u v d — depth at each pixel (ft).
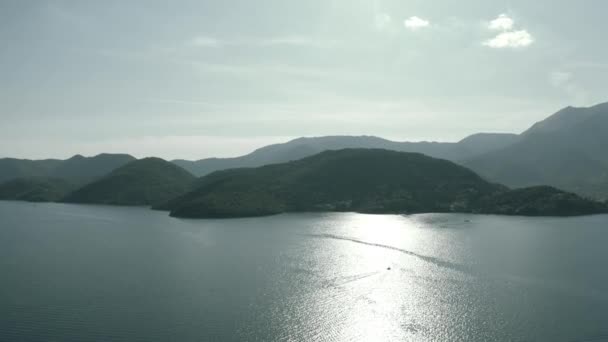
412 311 335.47
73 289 393.50
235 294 378.73
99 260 518.37
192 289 393.50
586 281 407.23
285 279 424.87
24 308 343.05
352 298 366.43
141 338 289.12
